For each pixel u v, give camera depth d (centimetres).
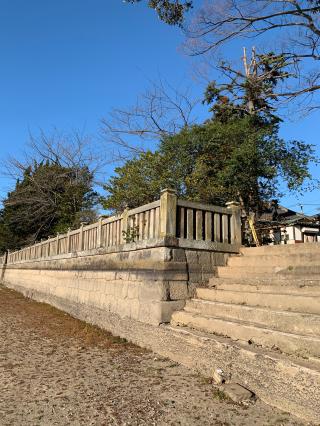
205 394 473
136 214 909
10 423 394
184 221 809
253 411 419
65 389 500
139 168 1398
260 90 1667
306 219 2042
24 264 2375
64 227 2489
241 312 600
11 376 562
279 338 486
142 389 497
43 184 2997
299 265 674
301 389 402
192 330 634
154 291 752
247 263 788
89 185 2875
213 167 1381
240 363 491
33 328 1007
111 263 994
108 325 938
